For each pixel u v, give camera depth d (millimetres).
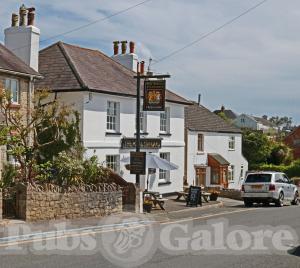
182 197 31109
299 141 77188
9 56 25078
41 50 29938
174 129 33219
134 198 22109
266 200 28812
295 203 31766
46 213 17781
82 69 28188
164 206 25891
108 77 29422
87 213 19469
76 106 25969
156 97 23484
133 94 28812
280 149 62531
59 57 28812
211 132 41750
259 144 61000
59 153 21297
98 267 10656
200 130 40031
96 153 26438
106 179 22234
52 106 23703
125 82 30156
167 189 32281
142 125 30422
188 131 38625
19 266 10469
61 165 20031
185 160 38406
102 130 26984
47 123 21891
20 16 26734
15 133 22141
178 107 33688
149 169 30422
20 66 24641
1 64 23359
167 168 26344
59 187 18375
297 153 76625
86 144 25781
